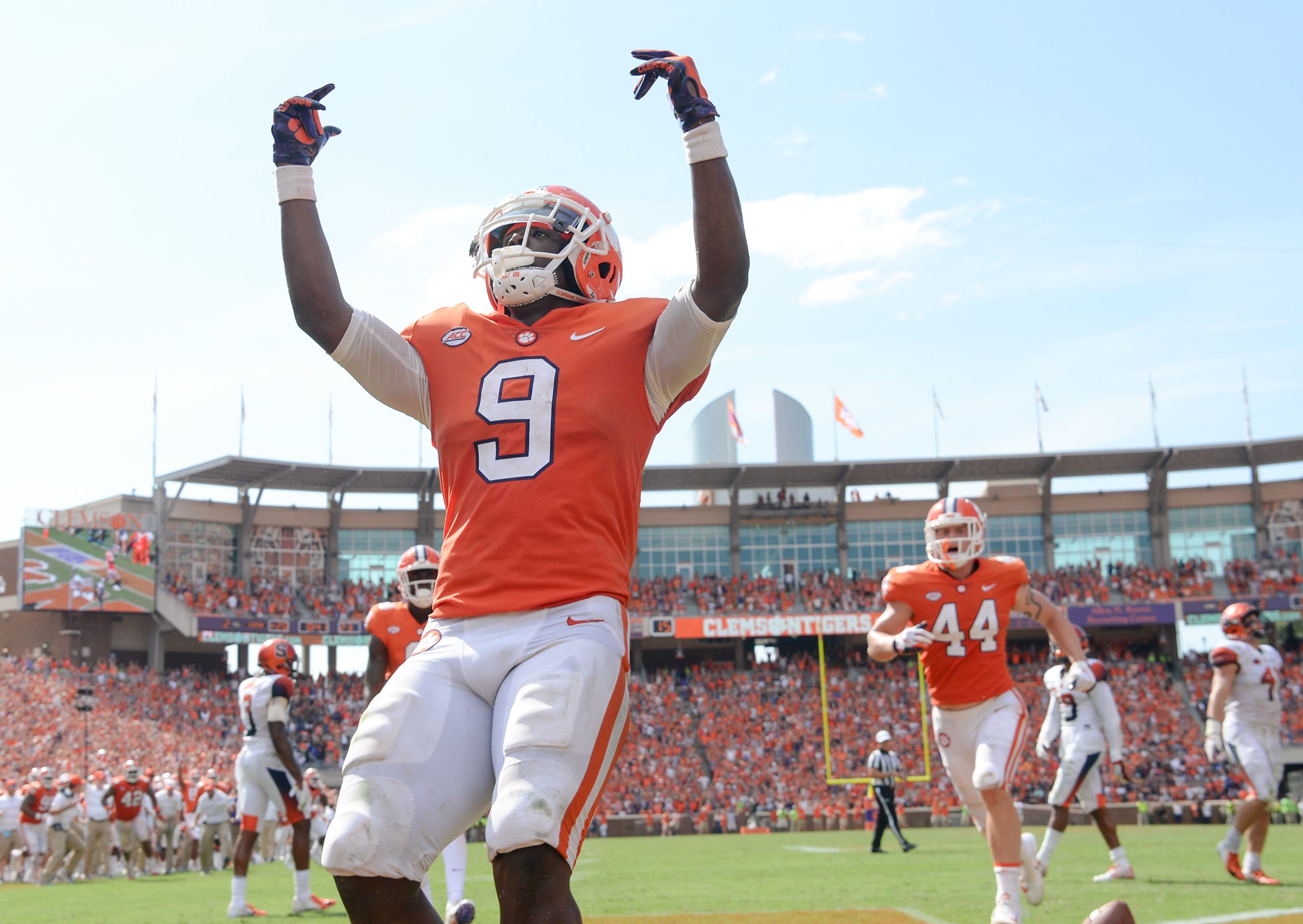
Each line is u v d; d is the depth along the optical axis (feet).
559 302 11.15
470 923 23.24
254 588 140.36
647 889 33.94
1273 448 143.74
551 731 8.84
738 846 68.54
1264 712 32.07
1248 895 27.66
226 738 124.16
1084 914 24.38
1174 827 85.51
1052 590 142.51
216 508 143.13
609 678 9.36
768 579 148.66
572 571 9.62
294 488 146.10
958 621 23.89
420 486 149.59
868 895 29.71
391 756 9.19
